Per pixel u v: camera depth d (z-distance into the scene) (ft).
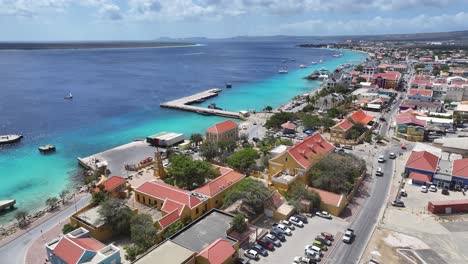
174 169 317.83
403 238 240.94
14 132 545.03
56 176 383.45
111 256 199.31
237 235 233.96
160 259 189.98
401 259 217.77
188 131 563.07
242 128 556.51
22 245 242.37
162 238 234.79
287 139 463.42
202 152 391.65
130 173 376.48
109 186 301.63
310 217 270.87
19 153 456.04
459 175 321.11
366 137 463.83
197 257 198.90
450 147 406.41
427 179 326.65
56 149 471.62
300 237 244.01
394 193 312.71
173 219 247.29
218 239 211.41
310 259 216.33
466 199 295.07
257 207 268.82
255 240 237.04
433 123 518.37
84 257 193.98
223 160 381.40
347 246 231.91
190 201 265.13
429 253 223.71
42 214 289.53
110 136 533.14
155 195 283.38
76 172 394.73
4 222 284.41
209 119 637.30
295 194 285.23
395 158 400.67
